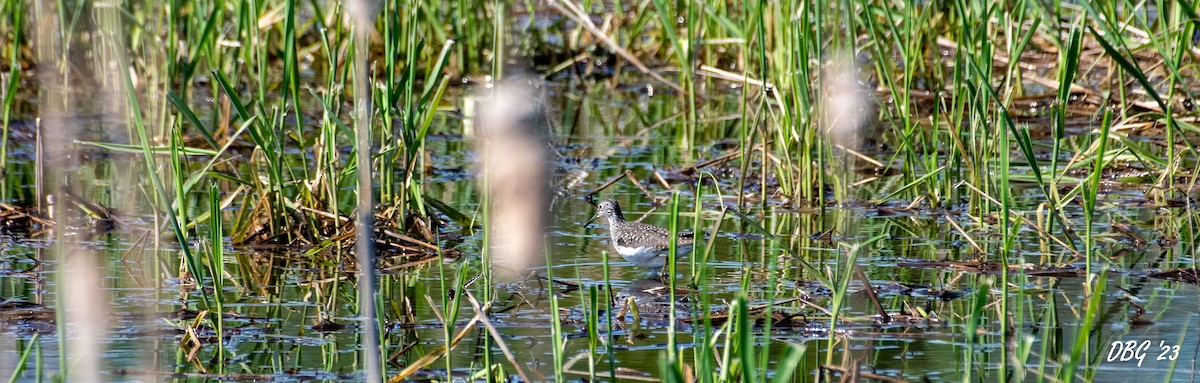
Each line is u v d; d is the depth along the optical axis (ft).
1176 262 37.63
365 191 18.72
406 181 40.91
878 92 64.75
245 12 65.67
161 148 35.88
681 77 76.43
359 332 30.66
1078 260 37.86
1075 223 43.19
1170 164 44.68
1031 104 65.98
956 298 33.83
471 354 28.84
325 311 32.73
